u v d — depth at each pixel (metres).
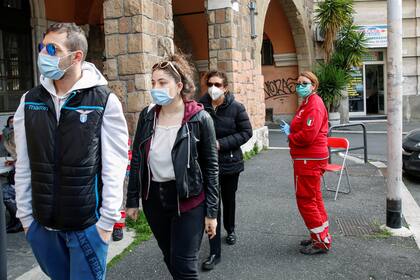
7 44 9.82
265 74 20.22
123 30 5.85
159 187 3.04
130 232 5.18
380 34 19.98
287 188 7.52
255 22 11.16
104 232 2.46
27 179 2.54
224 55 9.57
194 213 3.01
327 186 7.61
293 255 4.54
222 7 9.48
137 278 4.04
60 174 2.39
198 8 13.18
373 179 8.15
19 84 10.17
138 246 4.80
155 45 6.16
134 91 5.87
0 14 9.55
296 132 4.43
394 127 5.10
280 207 6.33
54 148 2.39
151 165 3.05
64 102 2.41
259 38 11.73
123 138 2.52
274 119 20.30
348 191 7.18
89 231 2.45
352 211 6.07
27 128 2.43
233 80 9.58
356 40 17.55
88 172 2.41
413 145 7.98
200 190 3.02
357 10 19.92
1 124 9.57
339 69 17.17
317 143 4.35
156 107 3.16
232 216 4.80
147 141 3.08
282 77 19.98
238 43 9.98
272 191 7.31
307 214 4.47
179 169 2.95
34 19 10.25
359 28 19.33
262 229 5.37
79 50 2.43
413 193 7.26
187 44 14.30
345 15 17.31
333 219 5.71
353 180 8.08
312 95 4.41
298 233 5.21
